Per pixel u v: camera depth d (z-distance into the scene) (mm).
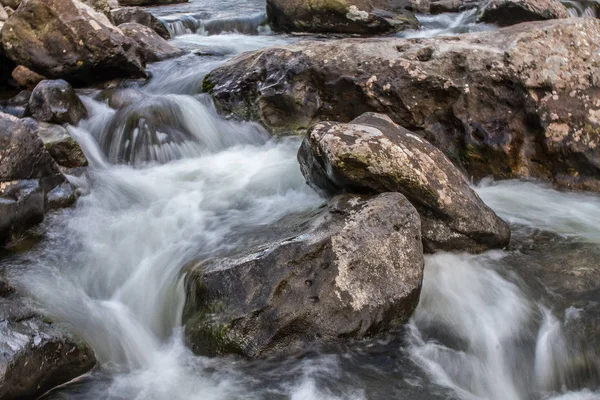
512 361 3842
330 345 3824
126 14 11156
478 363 3814
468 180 6375
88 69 8070
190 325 3938
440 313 4160
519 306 4172
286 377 3641
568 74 6230
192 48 10367
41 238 4980
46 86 6898
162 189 6012
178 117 7074
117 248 4891
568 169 6105
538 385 3740
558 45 6418
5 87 8234
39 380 3396
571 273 4453
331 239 4031
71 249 4871
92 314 4137
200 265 4309
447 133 6551
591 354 3760
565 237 5031
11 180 4895
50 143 6039
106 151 6844
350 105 6855
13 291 4035
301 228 4465
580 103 6133
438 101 6570
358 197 4559
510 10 11844
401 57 6777
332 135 4691
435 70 6578
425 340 3953
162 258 4691
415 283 4059
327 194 5164
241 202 5621
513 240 4992
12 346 3324
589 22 6684
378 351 3848
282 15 12109
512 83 6316
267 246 4109
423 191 4566
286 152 6801
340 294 3861
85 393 3545
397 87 6613
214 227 5086
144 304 4344
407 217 4277
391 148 4625
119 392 3568
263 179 6074
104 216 5418
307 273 3895
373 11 12156
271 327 3750
